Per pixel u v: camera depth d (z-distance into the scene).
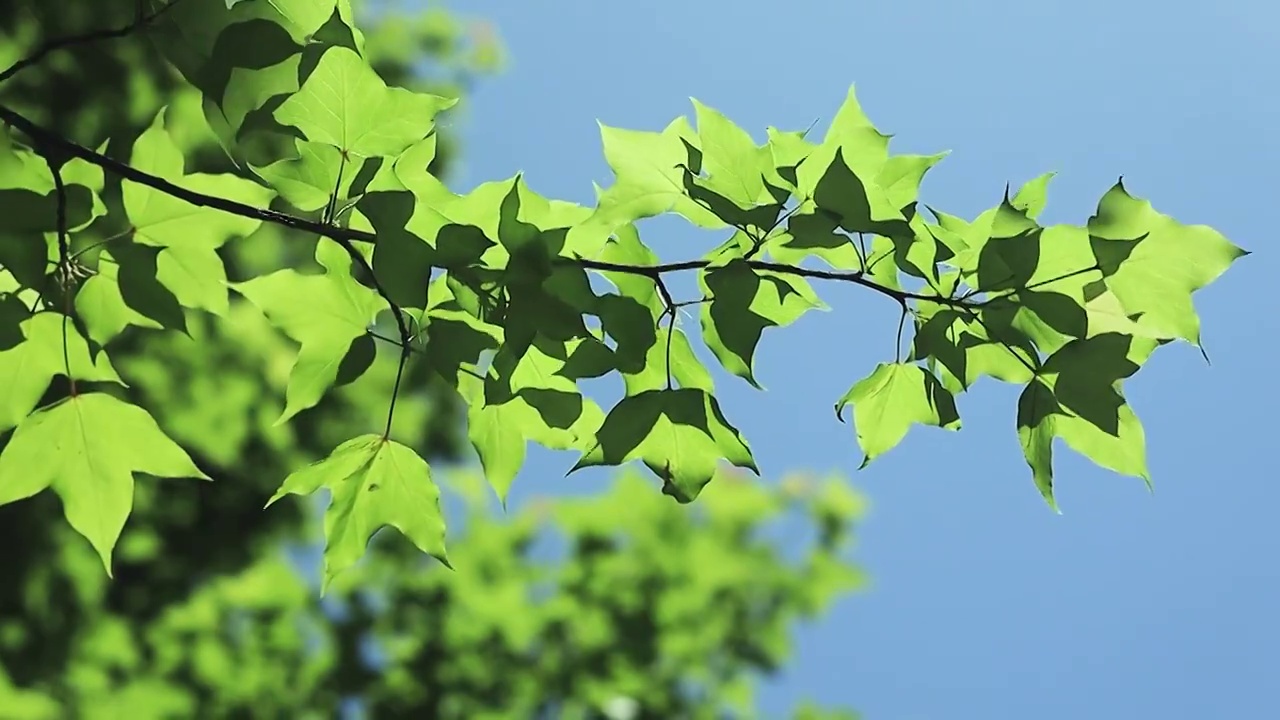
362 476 2.45
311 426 5.21
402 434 5.45
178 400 4.67
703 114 2.43
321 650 5.05
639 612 5.18
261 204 2.45
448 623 5.04
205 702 4.86
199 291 2.44
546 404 2.43
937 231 2.41
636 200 2.44
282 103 2.40
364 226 2.43
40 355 2.41
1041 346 2.43
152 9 2.39
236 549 5.28
